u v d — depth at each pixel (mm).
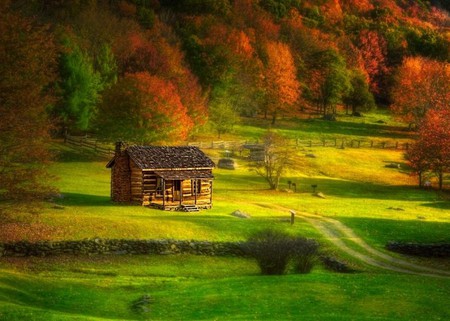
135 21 164125
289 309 29906
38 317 26094
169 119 90875
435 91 142625
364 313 29031
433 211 72438
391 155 115250
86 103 99062
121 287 38938
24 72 46969
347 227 59812
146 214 57344
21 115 46406
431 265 49938
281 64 141750
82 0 155750
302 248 42031
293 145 115562
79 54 99562
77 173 81125
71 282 39312
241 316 28812
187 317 29594
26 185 48344
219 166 95125
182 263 47438
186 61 144125
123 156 64000
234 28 182750
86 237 47844
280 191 81188
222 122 119938
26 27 48438
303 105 161625
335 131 137125
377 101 188500
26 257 45406
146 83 91625
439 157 87875
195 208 62562
